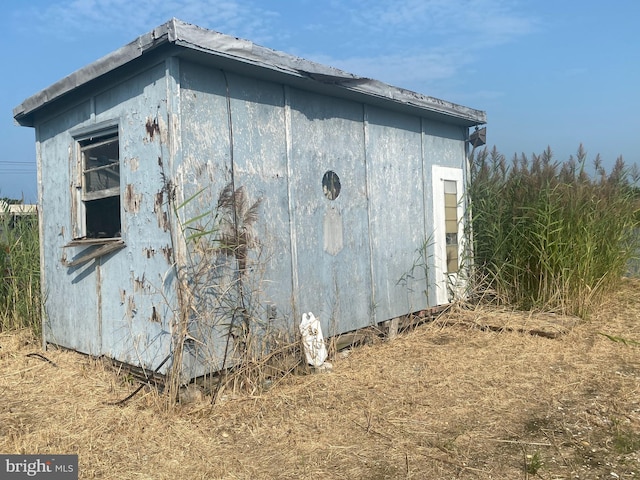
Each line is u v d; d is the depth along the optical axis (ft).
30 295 22.88
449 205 26.45
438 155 25.85
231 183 16.08
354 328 20.68
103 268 17.60
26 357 19.95
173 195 14.58
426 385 16.44
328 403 14.88
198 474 11.08
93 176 18.75
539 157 28.50
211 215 15.51
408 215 23.73
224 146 15.97
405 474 11.02
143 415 13.84
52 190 20.47
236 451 12.12
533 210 25.53
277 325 17.40
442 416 14.11
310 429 13.26
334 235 19.94
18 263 24.07
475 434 12.96
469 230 27.04
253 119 16.94
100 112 17.51
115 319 17.12
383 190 22.40
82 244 17.99
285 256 17.87
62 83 17.81
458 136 27.35
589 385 16.52
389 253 22.61
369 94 19.94
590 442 12.57
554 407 14.76
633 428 13.34
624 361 18.86
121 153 16.51
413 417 14.02
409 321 23.52
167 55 14.51
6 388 16.62
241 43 15.12
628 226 27.53
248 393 15.31
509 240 26.81
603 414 14.26
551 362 18.83
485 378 17.10
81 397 15.42
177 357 14.21
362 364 18.48
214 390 15.10
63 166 19.71
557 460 11.63
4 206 25.52
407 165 23.82
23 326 23.66
